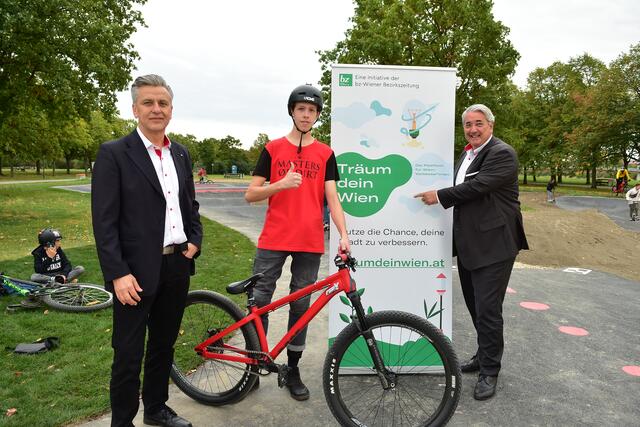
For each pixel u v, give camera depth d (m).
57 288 4.93
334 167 3.11
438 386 3.18
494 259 3.13
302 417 2.88
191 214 2.67
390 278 3.46
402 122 3.38
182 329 3.27
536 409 3.00
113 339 2.41
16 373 3.30
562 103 47.28
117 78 16.38
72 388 3.09
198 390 3.07
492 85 22.56
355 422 2.64
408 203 3.42
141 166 2.36
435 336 2.57
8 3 12.08
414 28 22.19
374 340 2.62
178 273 2.59
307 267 3.11
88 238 10.24
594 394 3.22
